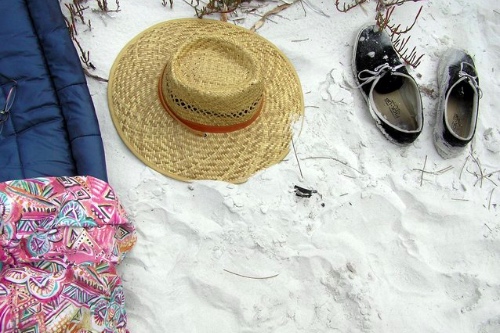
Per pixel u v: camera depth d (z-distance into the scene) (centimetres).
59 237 154
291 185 200
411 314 191
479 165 221
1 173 170
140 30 217
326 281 190
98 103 201
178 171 191
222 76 180
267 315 181
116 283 166
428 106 227
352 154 212
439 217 207
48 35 191
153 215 188
